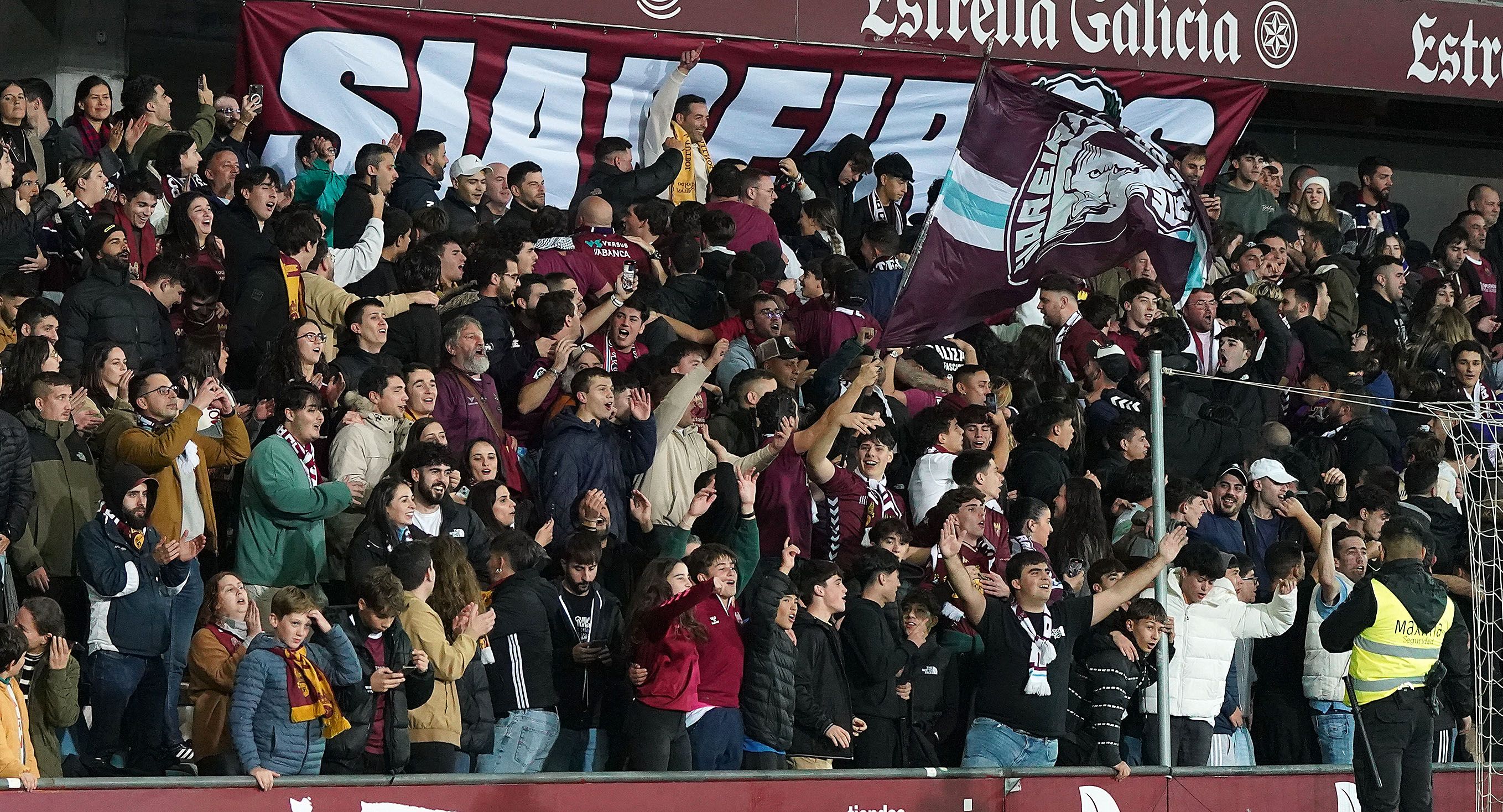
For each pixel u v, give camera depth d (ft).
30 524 108.99
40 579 108.68
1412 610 126.11
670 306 150.82
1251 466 143.84
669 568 110.52
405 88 173.37
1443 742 140.46
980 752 119.44
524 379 134.62
